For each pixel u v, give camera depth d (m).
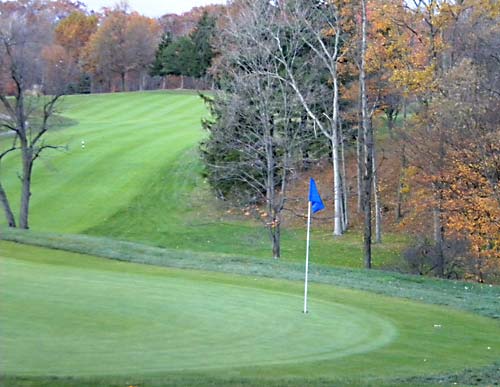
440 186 28.56
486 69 30.69
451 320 17.55
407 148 32.62
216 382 9.80
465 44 31.06
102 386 9.02
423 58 30.38
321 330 14.65
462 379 11.82
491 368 12.86
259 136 33.00
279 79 33.88
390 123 41.31
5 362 10.18
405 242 38.34
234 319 14.75
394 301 19.42
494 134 26.48
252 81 32.84
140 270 22.16
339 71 36.53
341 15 35.56
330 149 43.44
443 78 28.33
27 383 8.88
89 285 17.47
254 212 43.50
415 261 28.88
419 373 12.02
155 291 17.41
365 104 28.62
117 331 12.73
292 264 24.62
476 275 28.00
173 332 13.09
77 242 25.80
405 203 39.31
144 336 12.58
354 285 21.30
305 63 35.66
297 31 34.03
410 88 30.31
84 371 9.98
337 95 36.56
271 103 33.16
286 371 11.12
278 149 36.28
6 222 43.34
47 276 18.55
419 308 18.70
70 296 15.64
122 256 24.11
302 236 41.22
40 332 12.17
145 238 41.53
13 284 16.75
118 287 17.53
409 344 14.38
